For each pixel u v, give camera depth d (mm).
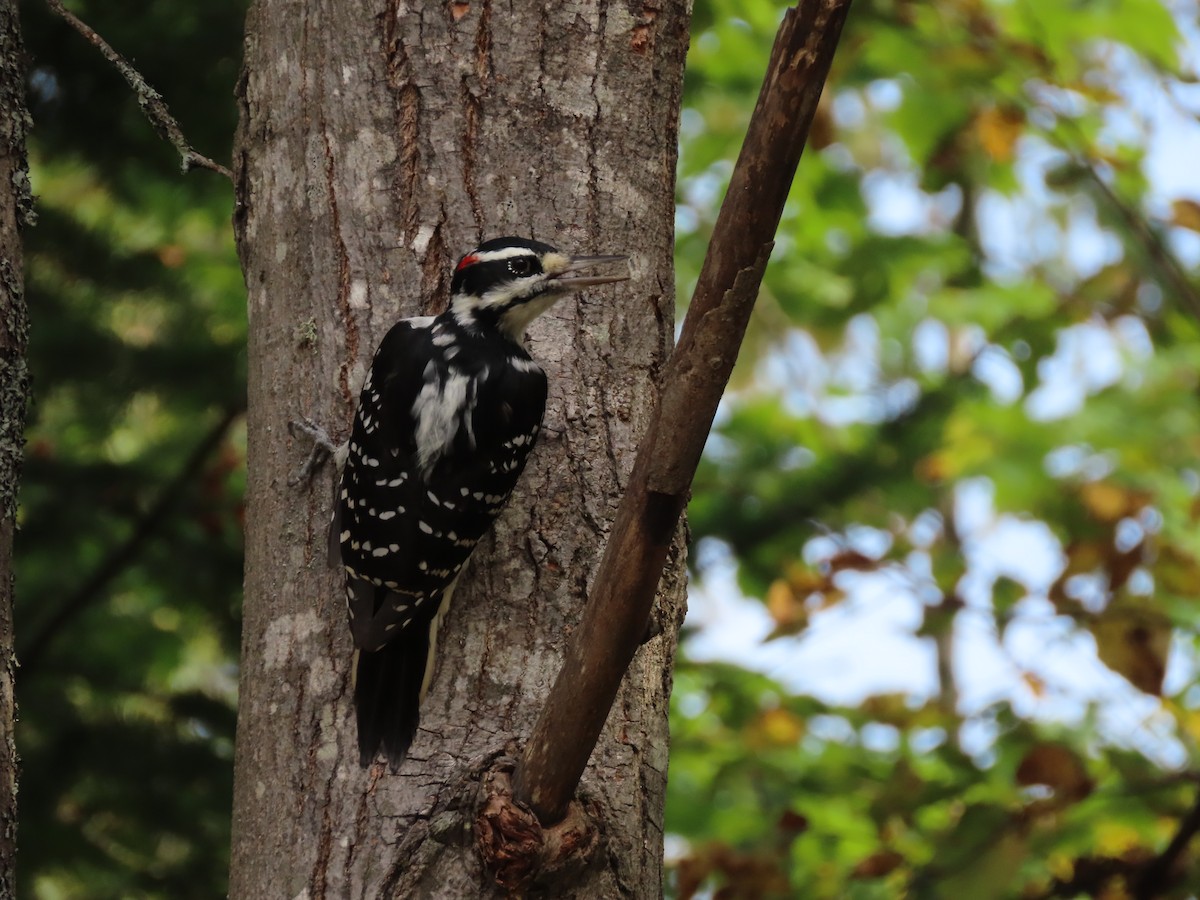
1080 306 15969
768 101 4781
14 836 5891
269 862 5977
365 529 6184
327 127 6855
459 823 5734
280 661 6320
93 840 12773
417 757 5953
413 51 6910
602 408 6707
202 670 17328
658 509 5199
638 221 6996
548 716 5516
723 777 11820
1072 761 10211
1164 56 14078
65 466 12969
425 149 6840
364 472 6270
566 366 6754
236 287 14625
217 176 13359
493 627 6250
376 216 6777
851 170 20281
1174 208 11906
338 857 5844
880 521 14984
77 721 12742
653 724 6391
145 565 13070
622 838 6000
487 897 5680
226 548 13055
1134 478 14641
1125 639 10711
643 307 6941
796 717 11812
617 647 5344
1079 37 14602
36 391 13258
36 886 13047
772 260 18984
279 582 6453
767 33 16094
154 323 15859
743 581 14781
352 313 6695
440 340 6500
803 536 14570
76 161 13430
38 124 12789
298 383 6668
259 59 7098
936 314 17031
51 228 13383
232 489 13797
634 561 5254
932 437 15578
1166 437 15773
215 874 12672
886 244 18109
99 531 13031
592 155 6984
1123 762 10516
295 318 6730
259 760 6207
